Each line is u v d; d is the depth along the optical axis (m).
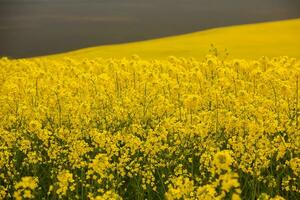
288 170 11.16
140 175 10.79
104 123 15.17
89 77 19.69
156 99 16.48
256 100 16.09
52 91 17.20
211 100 16.88
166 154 11.49
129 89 19.80
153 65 26.05
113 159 12.20
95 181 10.22
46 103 17.31
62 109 15.90
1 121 15.83
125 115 15.62
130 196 10.90
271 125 12.32
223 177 6.78
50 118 15.64
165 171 11.31
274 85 18.39
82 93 18.70
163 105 15.58
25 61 27.31
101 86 19.05
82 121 14.68
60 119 14.91
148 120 15.84
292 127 12.41
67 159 11.60
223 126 13.84
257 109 14.48
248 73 21.98
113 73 22.28
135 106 16.61
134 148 11.37
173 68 22.67
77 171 11.46
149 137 11.80
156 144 11.46
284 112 15.33
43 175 11.95
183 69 24.45
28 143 12.09
